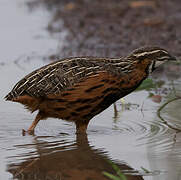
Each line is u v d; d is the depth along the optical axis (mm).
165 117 12812
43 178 9430
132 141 11203
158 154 10367
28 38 20406
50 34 20812
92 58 11719
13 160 10195
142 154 10398
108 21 21469
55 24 22094
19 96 11453
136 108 13609
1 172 9641
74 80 11430
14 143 11227
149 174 9430
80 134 11852
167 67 17094
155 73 16656
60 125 12586
